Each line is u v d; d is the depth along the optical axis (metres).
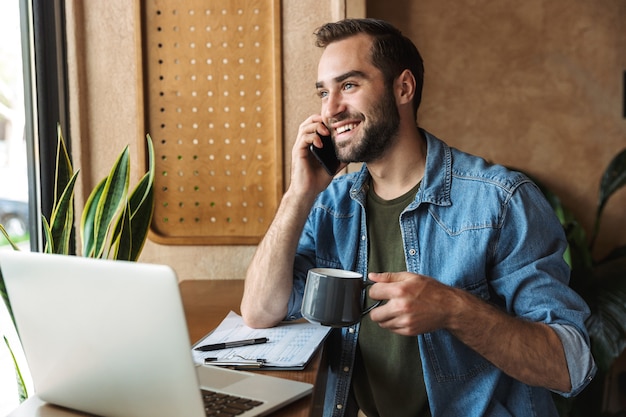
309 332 1.41
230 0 2.00
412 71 1.48
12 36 1.88
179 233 2.07
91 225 1.65
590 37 2.44
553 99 2.46
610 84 2.46
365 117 1.42
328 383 1.50
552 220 1.38
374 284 1.16
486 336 1.17
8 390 1.82
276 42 1.98
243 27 2.00
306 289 1.18
